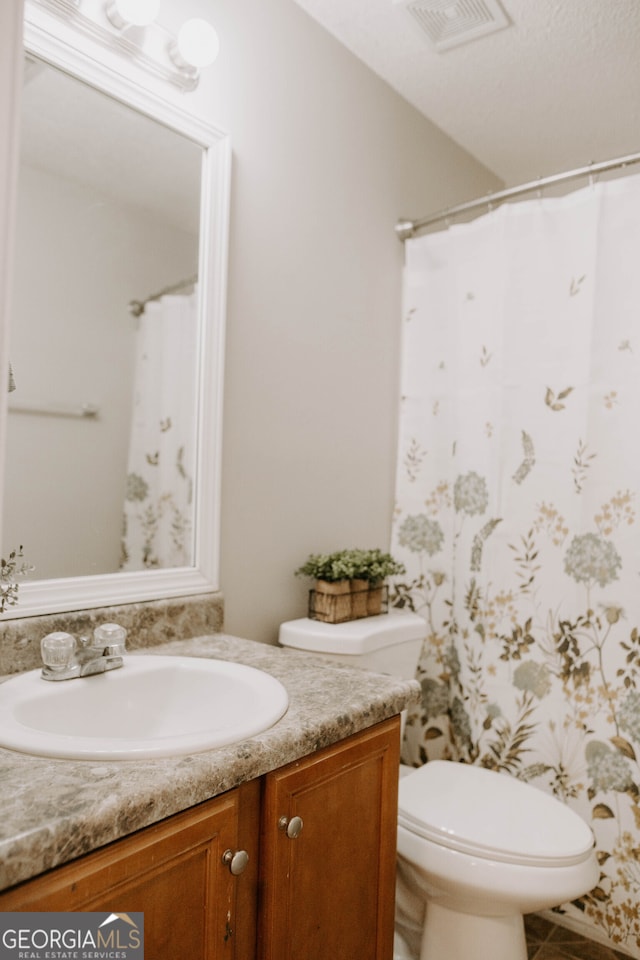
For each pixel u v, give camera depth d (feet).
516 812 4.78
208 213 4.98
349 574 5.57
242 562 5.34
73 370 4.32
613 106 7.24
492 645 6.20
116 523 4.52
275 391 5.62
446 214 6.81
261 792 3.14
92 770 2.64
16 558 4.00
